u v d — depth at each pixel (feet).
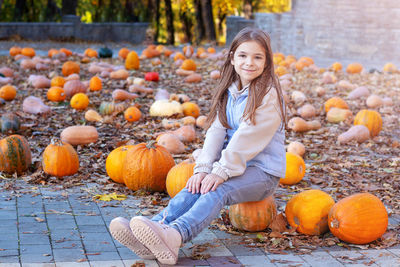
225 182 11.94
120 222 10.84
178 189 15.08
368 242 12.60
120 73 40.65
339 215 12.49
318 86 39.81
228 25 76.74
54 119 26.94
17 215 13.82
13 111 28.43
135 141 23.15
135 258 11.59
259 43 12.17
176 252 11.10
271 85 12.28
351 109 31.71
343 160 21.09
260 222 13.15
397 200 16.33
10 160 17.24
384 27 61.36
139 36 82.69
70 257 11.42
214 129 12.96
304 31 67.10
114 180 17.33
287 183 17.60
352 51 63.46
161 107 27.76
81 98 29.35
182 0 82.38
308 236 13.08
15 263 10.94
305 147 23.00
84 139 21.75
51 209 14.40
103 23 80.38
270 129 12.14
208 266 11.34
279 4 88.69
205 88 37.96
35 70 45.03
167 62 52.03
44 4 82.48
